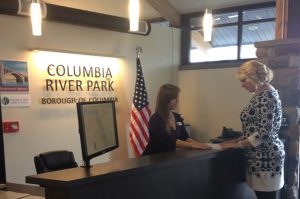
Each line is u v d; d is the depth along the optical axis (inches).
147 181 80.2
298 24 141.9
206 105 240.8
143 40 221.5
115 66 203.6
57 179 63.9
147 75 224.5
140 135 192.2
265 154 99.2
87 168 73.8
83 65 187.3
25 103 161.9
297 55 131.0
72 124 182.7
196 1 234.5
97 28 191.0
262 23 225.1
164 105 108.4
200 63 246.2
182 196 90.3
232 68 229.8
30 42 163.5
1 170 100.0
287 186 128.3
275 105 97.1
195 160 91.7
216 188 102.6
